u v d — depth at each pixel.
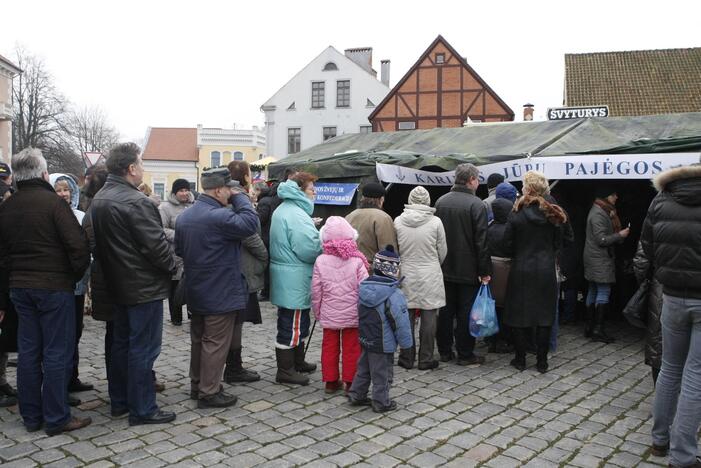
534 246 5.25
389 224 5.31
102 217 3.85
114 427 4.00
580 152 6.64
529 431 4.01
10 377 5.14
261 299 9.09
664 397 3.53
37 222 3.75
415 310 5.60
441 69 33.28
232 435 3.88
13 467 3.38
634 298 4.36
